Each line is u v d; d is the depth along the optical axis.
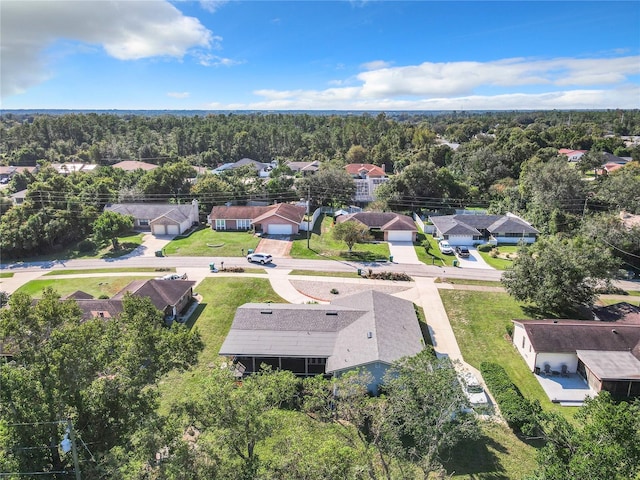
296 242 67.56
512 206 83.31
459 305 45.97
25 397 17.92
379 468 21.31
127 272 55.47
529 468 24.22
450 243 67.62
